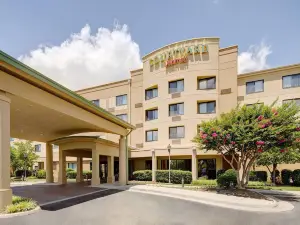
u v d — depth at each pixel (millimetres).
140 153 28281
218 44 28438
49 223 8031
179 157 28188
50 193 15828
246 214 10141
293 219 9391
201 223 8586
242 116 15227
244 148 15227
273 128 13789
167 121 29453
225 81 27672
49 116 15258
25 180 31078
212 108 27859
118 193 16312
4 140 9273
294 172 21750
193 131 27609
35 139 25375
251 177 23719
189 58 28891
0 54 8352
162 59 30656
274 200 13258
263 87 27375
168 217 9398
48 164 26203
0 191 8984
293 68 26359
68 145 23703
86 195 15070
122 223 8375
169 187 19344
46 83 10867
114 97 35188
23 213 9117
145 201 13055
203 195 14539
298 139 14328
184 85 28797
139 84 33375
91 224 8141
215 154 24906
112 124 20125
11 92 9617
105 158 29750
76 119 16125
